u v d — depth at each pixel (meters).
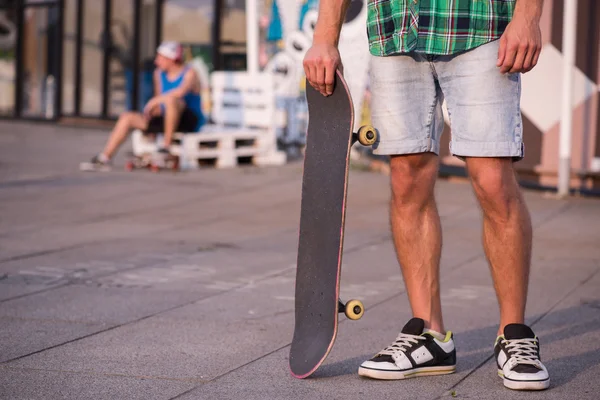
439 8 3.13
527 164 8.98
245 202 8.38
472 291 4.93
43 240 6.42
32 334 3.98
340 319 4.30
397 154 3.30
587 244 6.36
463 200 8.43
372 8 3.28
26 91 19.72
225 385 3.24
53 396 3.10
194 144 10.90
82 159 11.88
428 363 3.37
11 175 10.06
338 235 3.23
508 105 3.14
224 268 5.54
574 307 4.55
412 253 3.43
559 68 8.72
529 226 3.30
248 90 11.91
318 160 3.27
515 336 3.29
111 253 5.97
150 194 8.81
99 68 17.84
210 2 15.16
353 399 3.08
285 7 12.05
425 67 3.25
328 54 3.18
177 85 11.08
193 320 4.27
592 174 8.59
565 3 8.21
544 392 3.16
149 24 16.56
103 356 3.64
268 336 3.98
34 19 19.41
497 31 3.12
